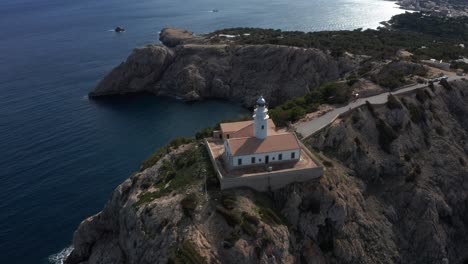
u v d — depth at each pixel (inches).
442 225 3314.5
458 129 4099.4
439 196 3408.0
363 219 3093.0
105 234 3385.8
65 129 5378.9
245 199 2805.1
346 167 3422.7
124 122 5757.9
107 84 7081.7
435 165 3646.7
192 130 5516.7
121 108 6397.6
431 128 3973.9
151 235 2731.3
